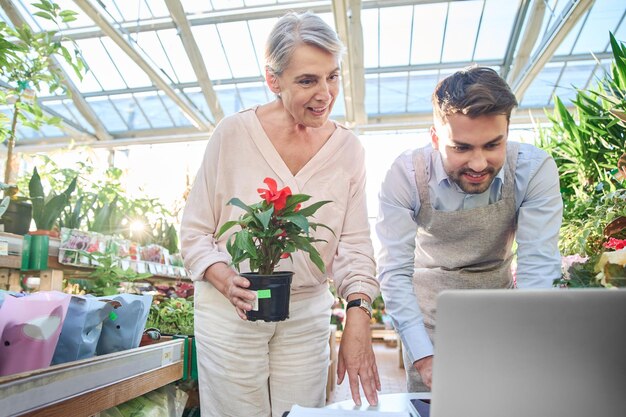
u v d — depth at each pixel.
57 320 1.11
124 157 12.73
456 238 1.49
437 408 0.59
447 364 0.59
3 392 0.87
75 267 2.39
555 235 1.35
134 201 3.87
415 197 1.47
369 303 1.33
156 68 9.27
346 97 9.90
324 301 1.48
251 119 1.41
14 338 1.05
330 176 1.43
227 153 1.40
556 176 1.40
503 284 1.59
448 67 10.09
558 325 0.58
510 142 1.46
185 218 1.43
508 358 0.58
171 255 3.66
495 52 9.63
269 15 8.99
